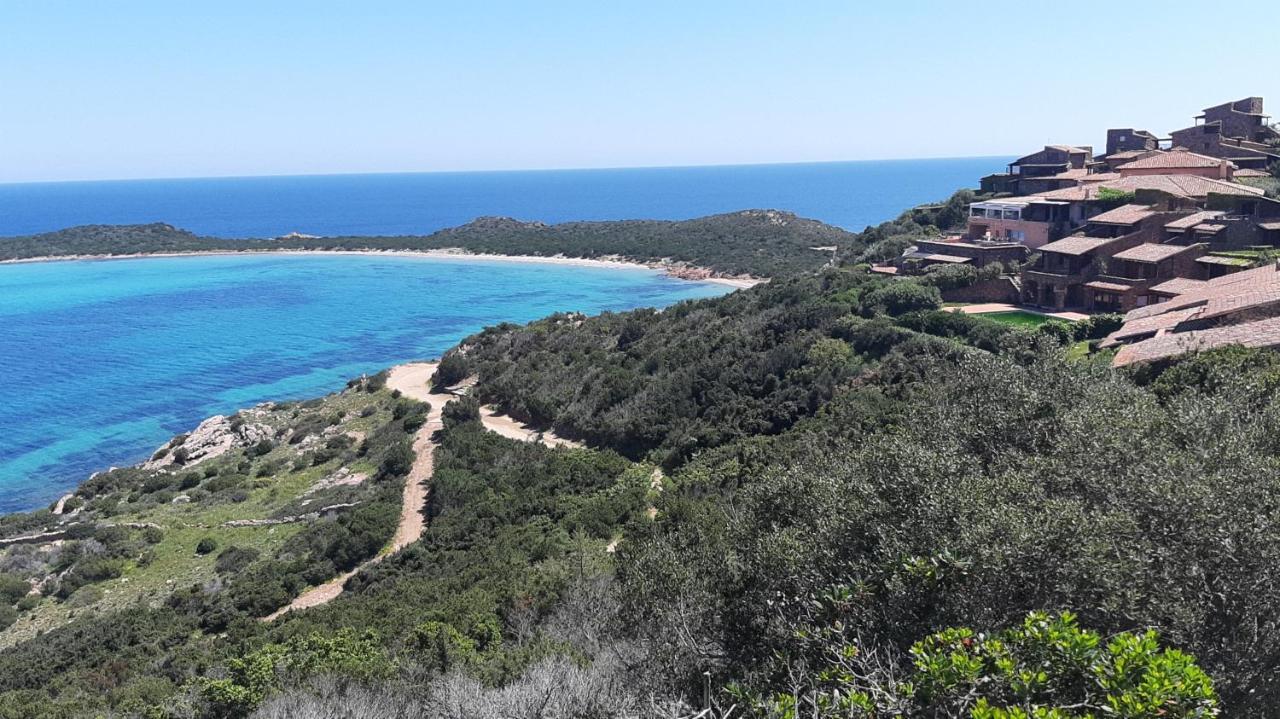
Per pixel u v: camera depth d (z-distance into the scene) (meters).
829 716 12.59
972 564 14.96
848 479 20.08
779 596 17.64
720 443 60.44
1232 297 48.16
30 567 56.66
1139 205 79.31
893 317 70.81
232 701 25.39
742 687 15.28
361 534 54.00
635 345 88.62
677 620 19.03
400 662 27.39
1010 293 77.75
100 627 44.16
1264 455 19.94
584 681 19.81
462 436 72.56
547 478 60.22
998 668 12.35
